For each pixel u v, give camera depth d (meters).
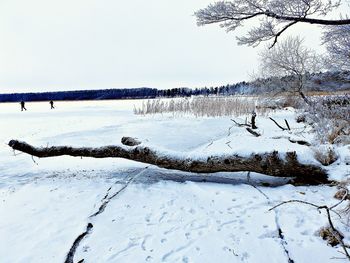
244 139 8.50
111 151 5.93
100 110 26.23
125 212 4.16
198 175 5.81
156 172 6.05
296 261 2.98
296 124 11.09
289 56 14.62
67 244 3.39
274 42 6.11
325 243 3.23
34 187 5.23
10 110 32.81
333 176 4.58
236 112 15.59
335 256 3.01
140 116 17.39
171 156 5.49
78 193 4.90
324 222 3.60
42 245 3.39
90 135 9.96
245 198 4.50
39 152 6.28
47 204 4.49
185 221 3.87
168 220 3.90
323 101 10.04
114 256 3.16
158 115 17.55
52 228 3.76
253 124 10.61
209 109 16.08
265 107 15.82
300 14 5.49
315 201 4.22
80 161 7.19
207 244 3.33
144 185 5.24
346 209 3.61
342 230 3.35
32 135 10.64
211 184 5.22
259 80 16.50
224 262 3.02
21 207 4.41
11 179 5.77
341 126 6.60
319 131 7.04
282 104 16.41
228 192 4.77
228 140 8.56
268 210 3.85
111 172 6.14
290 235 3.42
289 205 4.16
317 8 5.36
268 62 15.61
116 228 3.72
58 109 31.56
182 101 18.19
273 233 3.49
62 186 5.26
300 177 4.99
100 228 3.73
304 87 14.50
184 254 3.16
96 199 4.63
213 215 4.01
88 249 3.29
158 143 8.89
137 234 3.58
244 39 6.11
